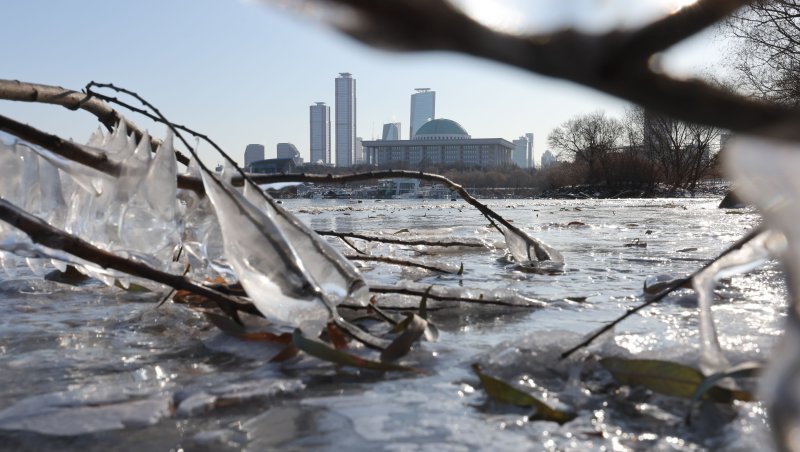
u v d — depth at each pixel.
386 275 3.78
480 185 94.94
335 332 1.97
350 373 1.73
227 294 2.45
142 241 2.43
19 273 3.73
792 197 0.27
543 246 4.16
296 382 1.60
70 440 1.27
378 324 2.33
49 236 2.05
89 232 2.48
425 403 1.46
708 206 21.36
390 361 1.82
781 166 0.26
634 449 1.18
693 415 1.33
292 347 1.86
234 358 1.91
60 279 3.45
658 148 52.62
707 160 47.69
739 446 1.17
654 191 50.44
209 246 2.52
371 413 1.40
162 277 2.13
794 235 0.30
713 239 6.74
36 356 1.93
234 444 1.24
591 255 5.04
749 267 1.39
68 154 2.33
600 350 1.71
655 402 1.42
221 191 1.93
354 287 2.04
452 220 11.45
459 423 1.33
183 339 2.16
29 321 2.45
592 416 1.36
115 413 1.40
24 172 2.61
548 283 3.51
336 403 1.48
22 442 1.26
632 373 1.46
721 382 1.38
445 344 2.03
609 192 54.31
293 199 38.47
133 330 2.29
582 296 2.91
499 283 3.50
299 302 1.87
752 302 2.71
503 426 1.31
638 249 5.55
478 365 1.59
